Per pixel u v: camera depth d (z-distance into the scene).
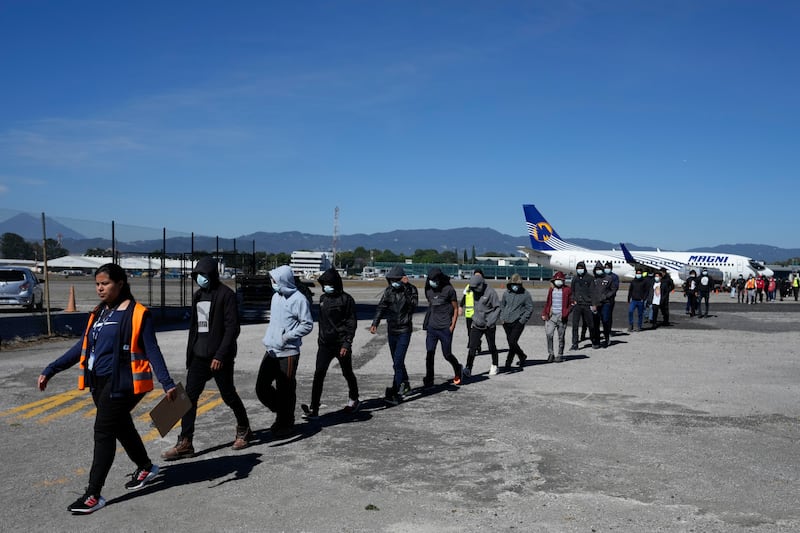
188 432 6.41
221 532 4.52
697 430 7.50
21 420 7.83
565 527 4.61
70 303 25.97
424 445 6.85
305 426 7.73
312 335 17.77
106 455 4.96
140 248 22.06
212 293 6.51
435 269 10.15
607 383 10.72
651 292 20.86
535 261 67.38
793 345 16.19
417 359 13.62
